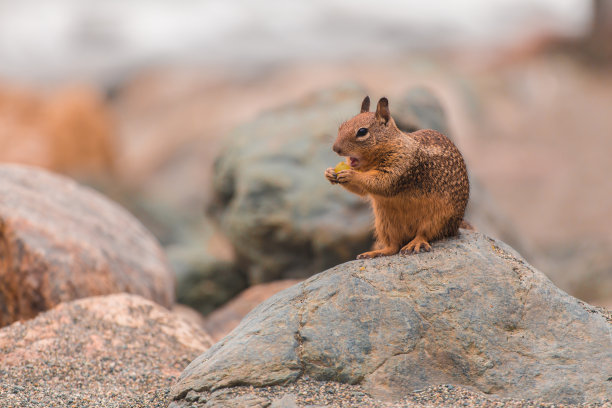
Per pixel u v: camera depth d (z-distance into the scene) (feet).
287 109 55.21
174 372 28.14
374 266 24.75
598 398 21.18
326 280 24.49
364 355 22.27
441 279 24.09
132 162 105.60
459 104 110.32
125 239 40.60
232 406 20.74
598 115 109.70
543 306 23.66
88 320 31.19
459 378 22.07
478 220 49.44
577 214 84.12
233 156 51.93
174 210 87.92
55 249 35.29
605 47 126.21
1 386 26.07
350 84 56.08
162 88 121.80
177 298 53.31
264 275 49.29
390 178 25.12
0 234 35.32
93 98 111.65
